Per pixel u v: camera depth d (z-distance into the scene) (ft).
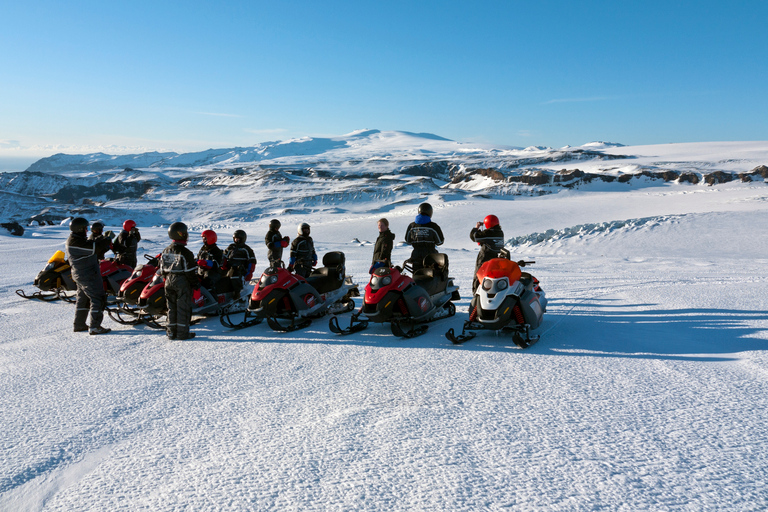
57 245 72.23
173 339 20.35
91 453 10.15
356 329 21.09
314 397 13.09
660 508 7.57
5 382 14.80
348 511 7.70
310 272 27.63
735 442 9.75
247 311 22.29
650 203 229.66
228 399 13.12
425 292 20.70
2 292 33.14
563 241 86.12
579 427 10.66
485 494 8.09
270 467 9.21
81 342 20.11
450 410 11.85
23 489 8.80
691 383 13.26
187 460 9.66
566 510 7.57
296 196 571.69
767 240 79.00
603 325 20.59
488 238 22.97
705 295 26.45
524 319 18.49
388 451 9.75
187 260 20.18
